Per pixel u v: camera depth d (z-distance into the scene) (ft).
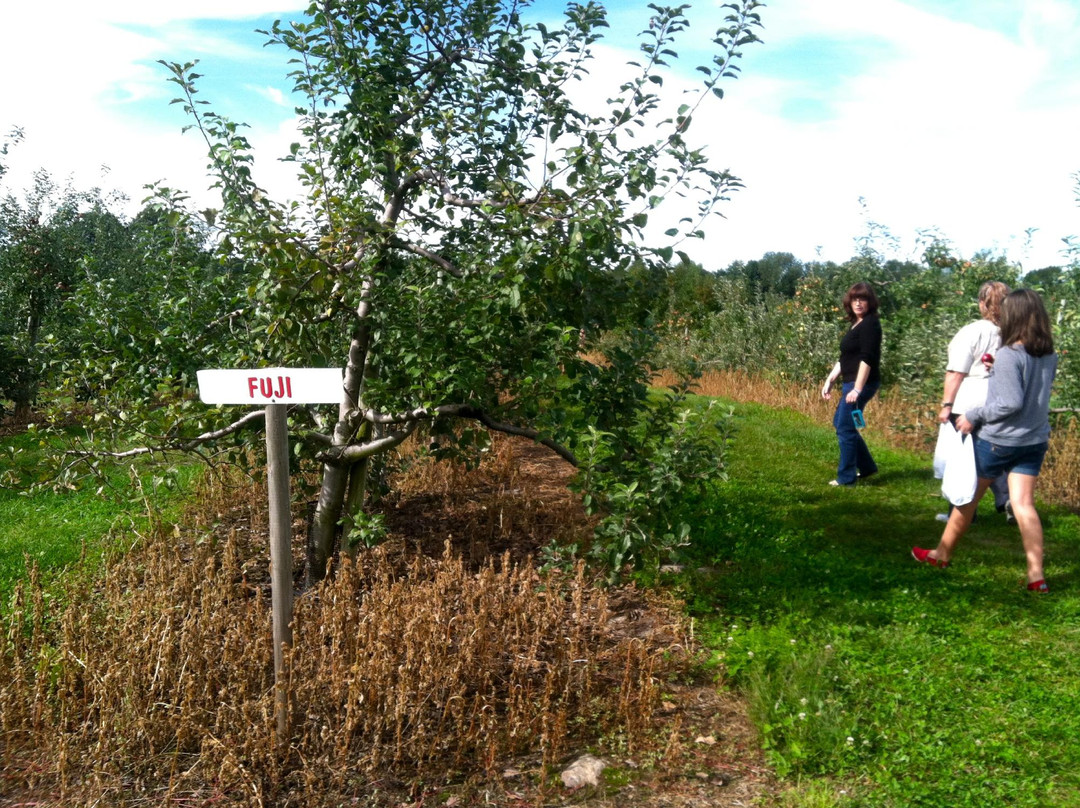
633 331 16.37
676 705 12.91
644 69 14.85
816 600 16.49
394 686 11.93
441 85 17.51
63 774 10.82
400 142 16.35
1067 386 27.61
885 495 24.73
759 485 25.84
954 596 16.65
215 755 10.94
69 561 19.20
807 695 12.55
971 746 11.57
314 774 10.77
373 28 16.48
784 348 48.14
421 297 15.30
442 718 11.73
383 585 14.43
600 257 14.30
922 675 13.50
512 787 11.05
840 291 47.78
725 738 12.14
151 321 18.99
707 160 14.21
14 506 24.17
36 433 18.16
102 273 44.68
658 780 11.15
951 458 17.87
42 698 12.01
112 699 11.75
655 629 15.35
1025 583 17.48
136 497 21.11
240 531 21.09
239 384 11.15
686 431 16.71
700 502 23.13
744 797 10.84
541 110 16.76
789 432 34.14
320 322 16.24
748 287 61.62
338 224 14.30
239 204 15.94
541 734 11.89
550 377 15.05
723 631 15.20
